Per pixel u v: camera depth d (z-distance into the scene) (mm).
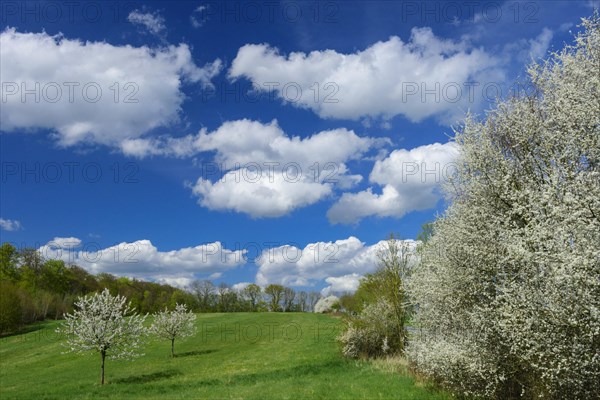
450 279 15320
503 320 11203
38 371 36688
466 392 14508
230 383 24453
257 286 113938
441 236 16141
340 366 27156
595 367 9695
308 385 20000
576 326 9641
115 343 29172
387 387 17453
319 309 78938
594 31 12016
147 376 29953
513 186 12891
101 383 27969
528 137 13328
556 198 10445
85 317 28922
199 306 105750
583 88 11664
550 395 11375
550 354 10195
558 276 9109
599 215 9438
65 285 92750
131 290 97438
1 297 67375
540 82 13602
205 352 40969
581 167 11148
